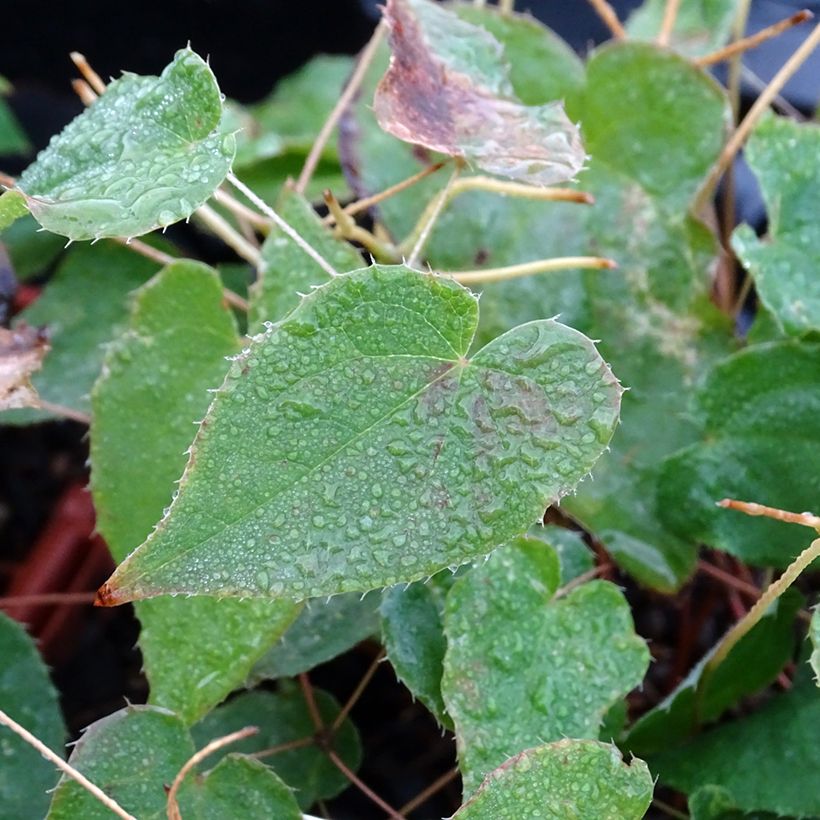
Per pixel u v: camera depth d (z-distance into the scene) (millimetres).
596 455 199
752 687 245
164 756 222
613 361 267
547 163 233
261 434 197
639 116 269
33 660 250
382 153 275
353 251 242
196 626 230
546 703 223
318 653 245
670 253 268
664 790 272
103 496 240
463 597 227
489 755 219
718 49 302
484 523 198
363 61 277
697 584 297
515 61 272
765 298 246
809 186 255
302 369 200
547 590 230
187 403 241
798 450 243
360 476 199
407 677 234
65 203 206
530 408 202
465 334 204
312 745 259
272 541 195
